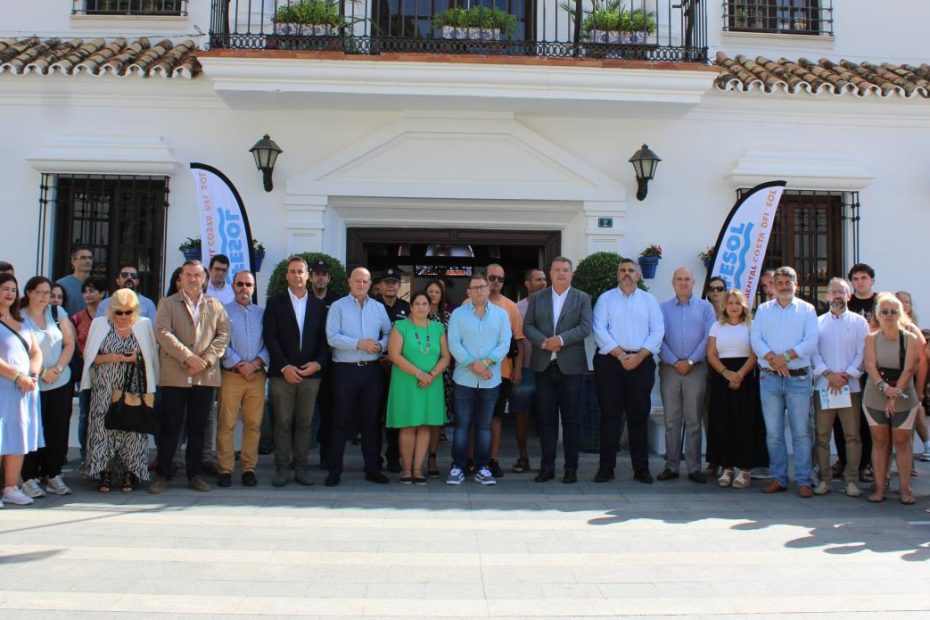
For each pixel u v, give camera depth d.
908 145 9.14
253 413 6.59
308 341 6.55
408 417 6.64
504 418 9.91
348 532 5.26
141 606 3.93
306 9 8.30
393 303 7.43
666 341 7.04
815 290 9.15
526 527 5.44
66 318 6.34
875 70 9.45
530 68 8.07
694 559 4.78
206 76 8.12
